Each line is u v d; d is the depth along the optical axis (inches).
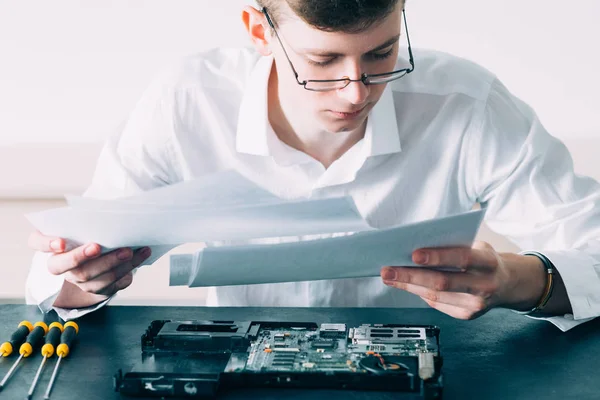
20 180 101.1
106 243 44.3
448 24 95.7
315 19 40.2
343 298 60.2
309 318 50.5
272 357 42.8
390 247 42.0
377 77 44.3
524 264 47.9
